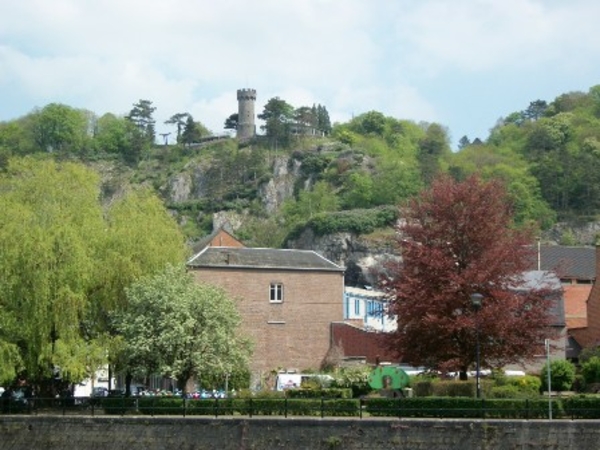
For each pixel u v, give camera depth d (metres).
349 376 49.97
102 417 40.25
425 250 44.38
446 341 44.34
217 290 47.62
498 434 35.41
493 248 44.31
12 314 43.31
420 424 36.22
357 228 139.00
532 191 156.38
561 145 180.88
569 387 51.00
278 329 65.38
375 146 191.12
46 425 40.94
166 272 46.69
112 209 49.66
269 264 66.06
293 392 44.50
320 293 67.12
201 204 188.25
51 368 44.94
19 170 48.88
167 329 44.59
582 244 145.38
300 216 167.88
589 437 34.53
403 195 159.50
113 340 44.16
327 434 37.19
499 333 43.25
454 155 185.00
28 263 42.97
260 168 193.12
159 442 39.34
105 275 45.31
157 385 61.84
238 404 40.69
